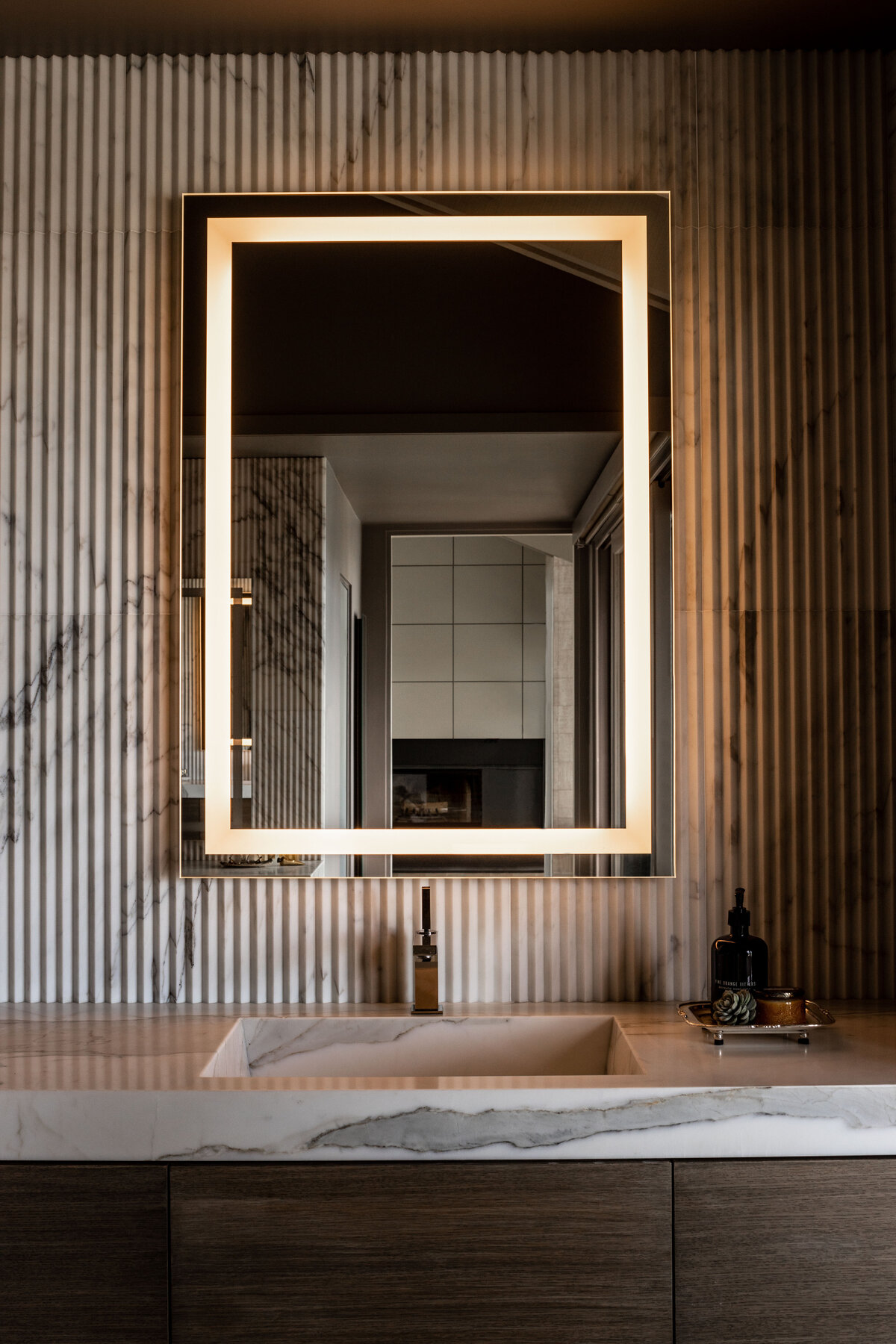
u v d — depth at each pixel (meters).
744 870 1.76
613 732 1.75
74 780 1.78
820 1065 1.39
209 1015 1.66
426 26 1.73
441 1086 1.31
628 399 1.77
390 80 1.80
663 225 1.77
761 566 1.78
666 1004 1.72
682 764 1.76
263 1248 1.29
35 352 1.80
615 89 1.80
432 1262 1.29
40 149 1.81
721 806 1.76
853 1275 1.29
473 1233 1.29
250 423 1.77
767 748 1.77
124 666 1.78
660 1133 1.29
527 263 1.78
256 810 1.75
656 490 1.77
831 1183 1.29
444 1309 1.29
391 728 1.75
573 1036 1.63
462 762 1.75
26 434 1.80
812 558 1.78
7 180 1.81
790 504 1.78
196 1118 1.29
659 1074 1.35
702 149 1.80
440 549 1.76
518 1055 1.63
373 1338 1.29
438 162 1.80
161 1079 1.33
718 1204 1.29
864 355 1.79
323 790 1.74
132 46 1.79
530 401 1.77
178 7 1.67
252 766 1.75
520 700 1.75
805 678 1.77
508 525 1.76
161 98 1.80
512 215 1.77
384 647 1.76
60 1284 1.29
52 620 1.79
